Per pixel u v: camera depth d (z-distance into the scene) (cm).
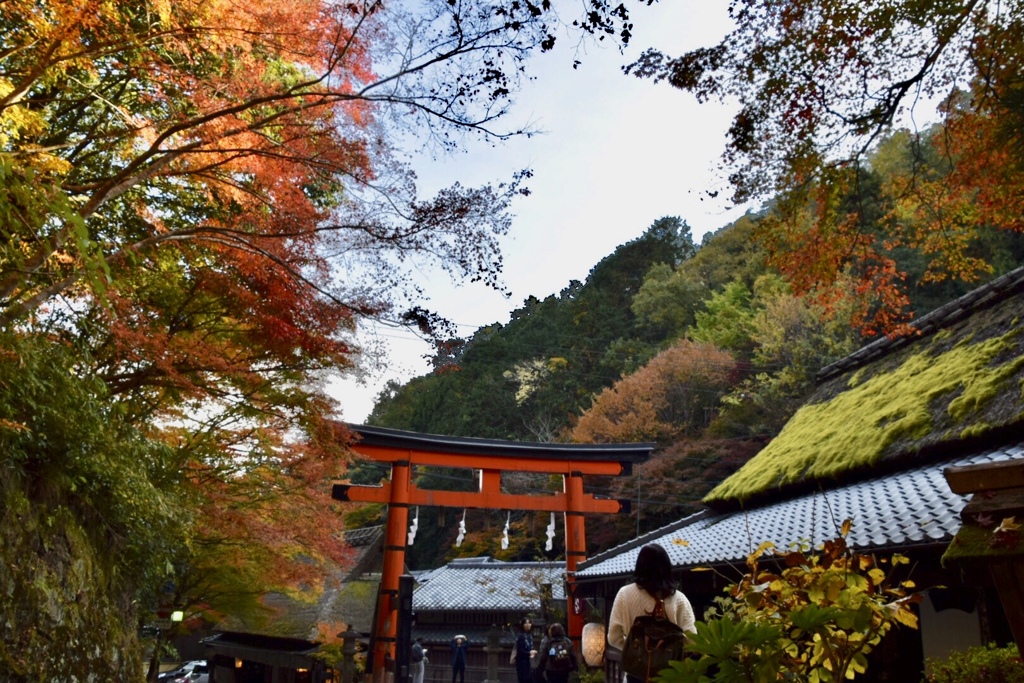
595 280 4772
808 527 776
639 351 3803
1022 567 151
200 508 843
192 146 573
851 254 525
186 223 857
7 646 448
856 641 214
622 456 1636
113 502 632
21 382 487
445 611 2375
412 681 1390
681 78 422
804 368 2506
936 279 570
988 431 721
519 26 386
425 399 4672
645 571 324
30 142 618
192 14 556
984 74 427
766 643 198
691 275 3969
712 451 2697
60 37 493
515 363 4347
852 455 914
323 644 1581
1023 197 495
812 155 449
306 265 671
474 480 3219
